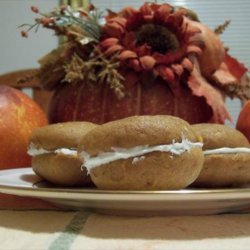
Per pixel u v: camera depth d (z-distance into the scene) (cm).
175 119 28
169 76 47
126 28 49
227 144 32
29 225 25
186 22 51
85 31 50
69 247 20
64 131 32
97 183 27
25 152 44
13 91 46
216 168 32
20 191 27
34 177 35
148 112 48
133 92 48
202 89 49
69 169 31
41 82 54
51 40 152
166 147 26
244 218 27
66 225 25
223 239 22
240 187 33
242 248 21
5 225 25
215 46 52
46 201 30
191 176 27
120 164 26
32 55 154
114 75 46
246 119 42
